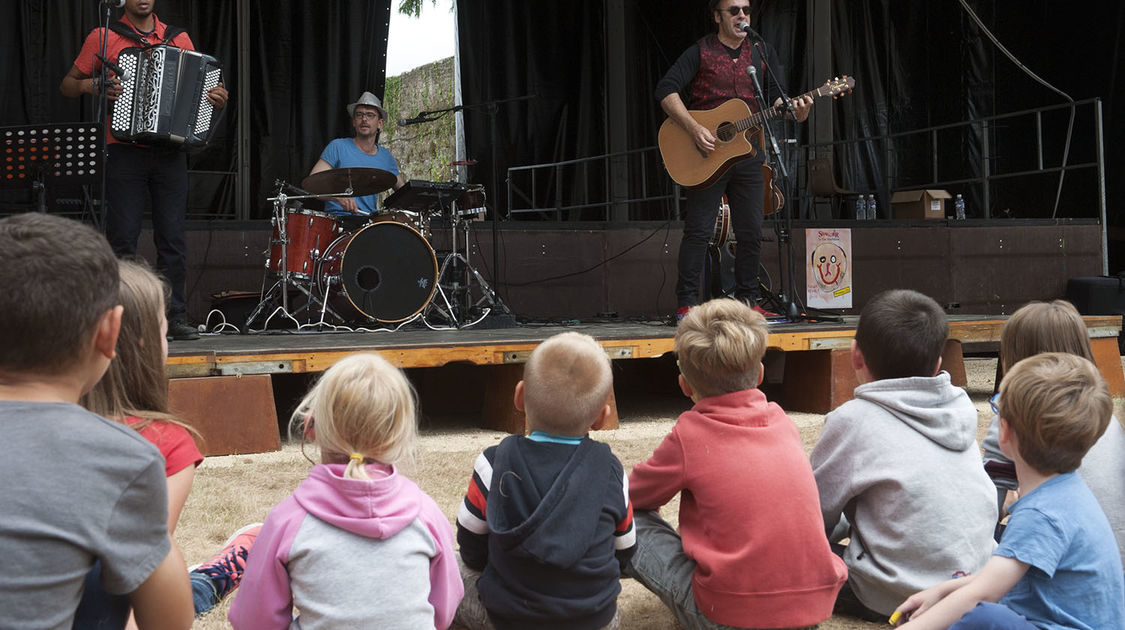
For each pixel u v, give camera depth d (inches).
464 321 225.9
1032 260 304.2
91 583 42.6
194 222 232.1
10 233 39.8
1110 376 207.0
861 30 360.5
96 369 42.6
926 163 366.9
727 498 70.4
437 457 144.6
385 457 60.1
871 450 76.5
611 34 322.3
